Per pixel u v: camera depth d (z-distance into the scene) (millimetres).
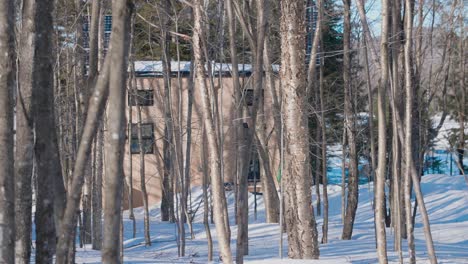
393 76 15008
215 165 12438
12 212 5312
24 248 6730
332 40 35531
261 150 22125
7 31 5328
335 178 42906
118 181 4699
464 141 28750
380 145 12367
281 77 16094
